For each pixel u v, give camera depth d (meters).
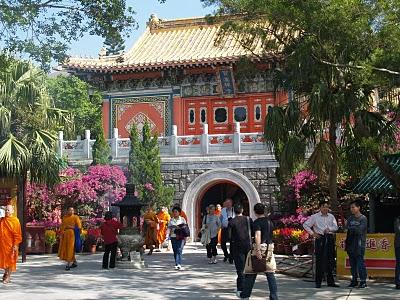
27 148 21.48
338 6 12.98
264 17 15.62
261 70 31.80
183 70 34.12
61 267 18.41
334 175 16.69
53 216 26.94
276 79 17.20
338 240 14.91
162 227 25.20
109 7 14.66
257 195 29.53
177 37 38.66
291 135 16.64
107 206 28.48
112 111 36.34
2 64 15.24
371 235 14.58
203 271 16.91
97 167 28.66
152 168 29.89
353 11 13.23
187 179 30.69
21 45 14.48
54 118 23.44
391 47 13.35
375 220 21.31
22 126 22.38
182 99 35.31
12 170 20.50
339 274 14.81
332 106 15.26
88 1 14.58
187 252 24.08
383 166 15.41
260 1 14.23
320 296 12.05
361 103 15.66
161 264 19.02
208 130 34.75
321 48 14.45
